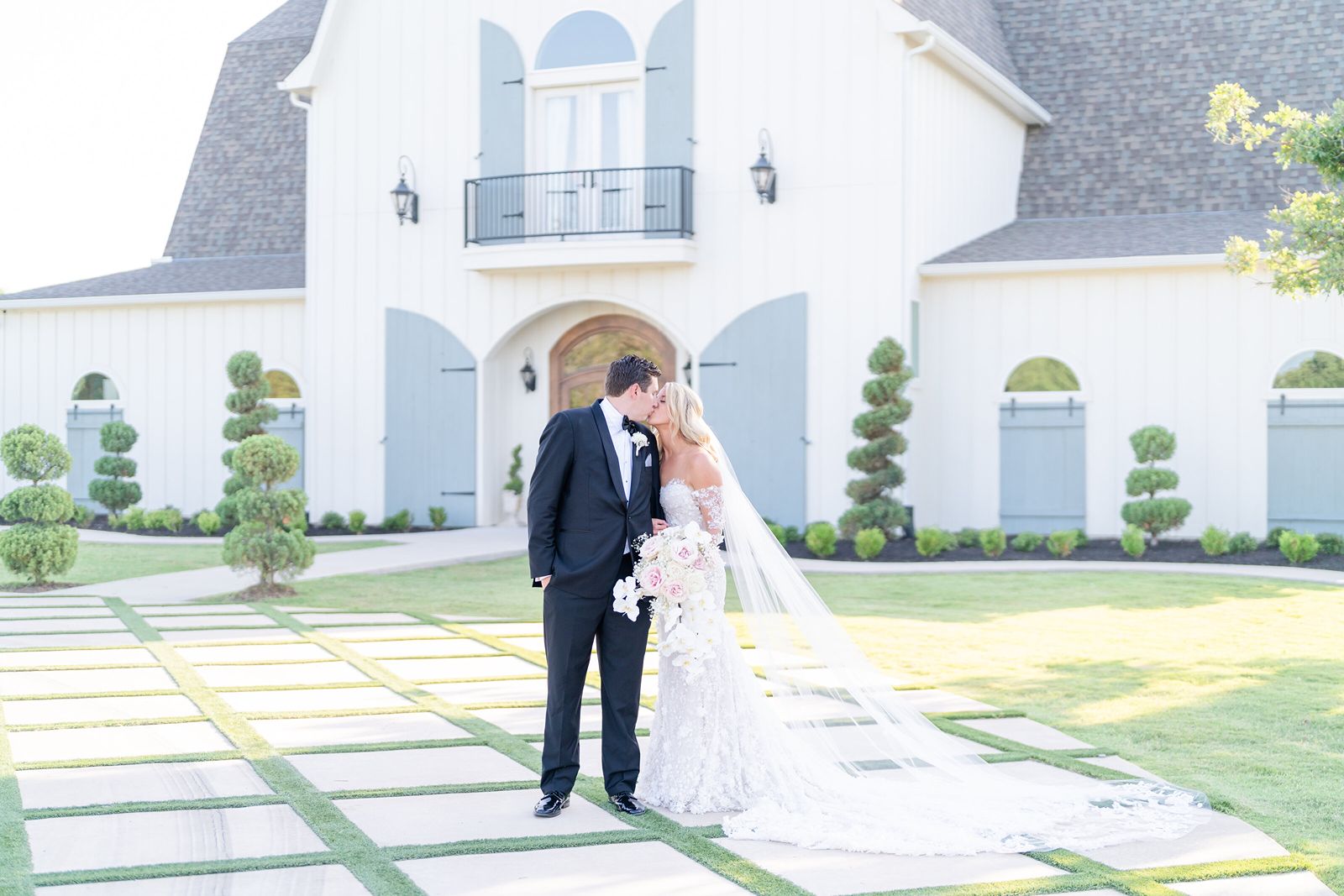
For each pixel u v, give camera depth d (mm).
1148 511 15578
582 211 18078
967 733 6367
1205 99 19359
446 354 18938
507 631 9742
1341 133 10156
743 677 5336
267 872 4227
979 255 17250
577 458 5152
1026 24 20938
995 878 4344
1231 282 16219
